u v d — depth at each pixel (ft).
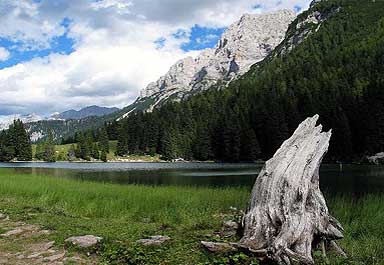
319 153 33.32
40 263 30.45
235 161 354.54
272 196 30.73
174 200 68.28
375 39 548.31
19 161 440.86
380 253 33.32
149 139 456.86
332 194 86.48
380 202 60.85
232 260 27.25
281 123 333.21
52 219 47.16
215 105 538.88
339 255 31.09
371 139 274.36
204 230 37.70
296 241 28.12
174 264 27.96
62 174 188.24
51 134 466.70
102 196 71.51
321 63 540.11
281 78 544.62
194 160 405.39
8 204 60.29
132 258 29.27
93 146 451.12
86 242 34.01
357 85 382.01
